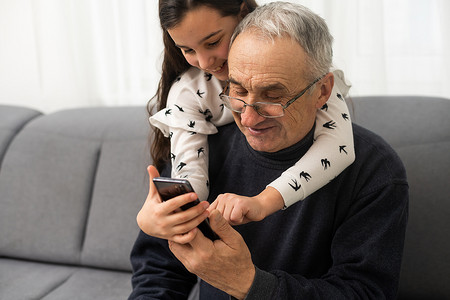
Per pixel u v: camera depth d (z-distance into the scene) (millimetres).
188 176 982
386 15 1791
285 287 861
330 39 872
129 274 1555
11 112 1824
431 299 1248
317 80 842
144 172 1542
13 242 1636
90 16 1980
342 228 952
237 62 811
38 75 2086
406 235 1268
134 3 1927
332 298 877
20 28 2057
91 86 2041
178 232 791
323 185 885
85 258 1572
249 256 849
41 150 1662
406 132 1333
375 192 943
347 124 953
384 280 923
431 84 1794
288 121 848
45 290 1473
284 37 794
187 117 1024
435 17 1744
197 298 1325
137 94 2004
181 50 1036
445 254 1232
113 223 1550
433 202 1257
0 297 1434
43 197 1627
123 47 1973
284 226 995
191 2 869
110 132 1631
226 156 1064
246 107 823
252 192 1004
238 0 917
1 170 1687
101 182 1582
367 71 1783
